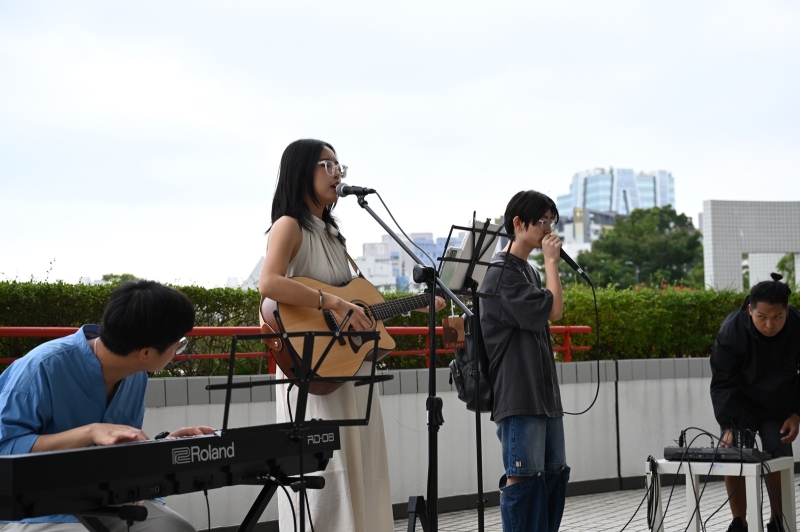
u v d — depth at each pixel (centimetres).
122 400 290
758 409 487
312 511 350
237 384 257
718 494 694
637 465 726
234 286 677
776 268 2316
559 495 419
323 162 361
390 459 610
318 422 278
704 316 838
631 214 4275
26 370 270
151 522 286
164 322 266
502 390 400
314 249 365
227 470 268
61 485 222
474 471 646
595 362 713
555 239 415
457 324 420
